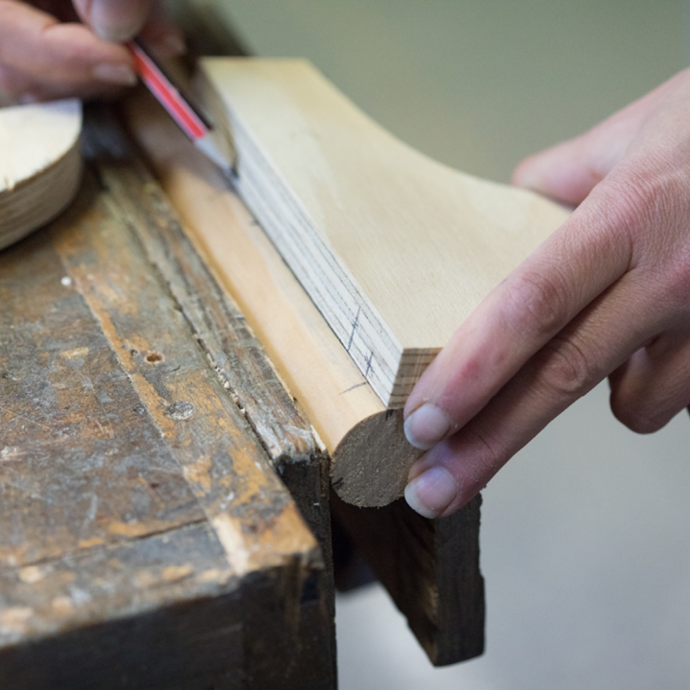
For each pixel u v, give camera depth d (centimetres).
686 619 142
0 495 45
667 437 177
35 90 93
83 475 47
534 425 53
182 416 52
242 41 117
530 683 133
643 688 132
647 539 156
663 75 183
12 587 39
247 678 44
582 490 167
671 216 54
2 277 67
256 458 48
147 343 59
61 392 54
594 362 54
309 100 87
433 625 66
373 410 50
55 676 39
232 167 81
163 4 105
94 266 69
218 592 40
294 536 42
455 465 52
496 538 158
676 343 63
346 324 57
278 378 56
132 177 84
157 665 41
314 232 61
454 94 190
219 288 66
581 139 84
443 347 49
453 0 227
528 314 49
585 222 54
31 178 69
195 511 44
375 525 72
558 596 147
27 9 87
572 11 218
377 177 71
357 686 126
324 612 44
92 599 39
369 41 204
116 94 100
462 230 65
